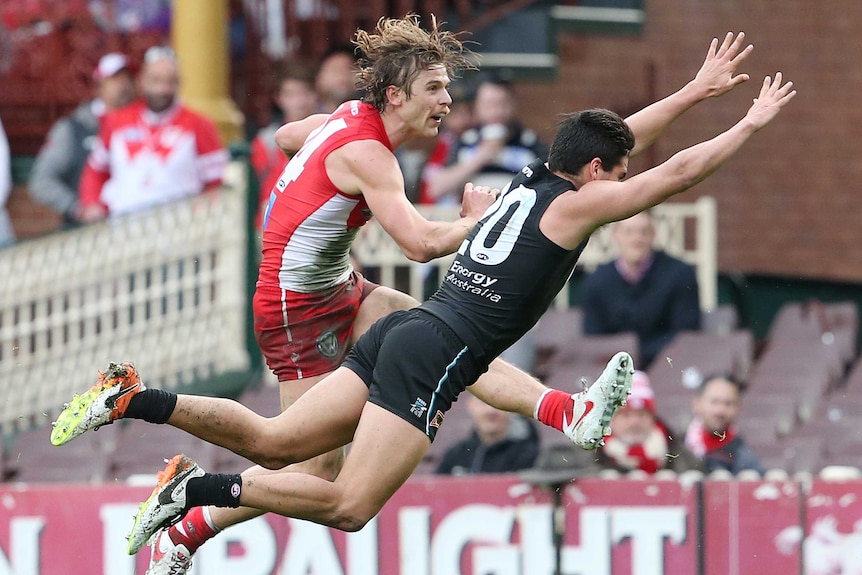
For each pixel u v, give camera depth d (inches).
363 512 789.9
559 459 1129.4
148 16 1772.9
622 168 794.2
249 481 778.8
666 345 1425.9
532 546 1085.1
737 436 1214.9
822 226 1904.5
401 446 781.3
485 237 793.6
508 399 837.8
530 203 786.8
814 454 1305.4
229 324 1492.4
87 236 1497.3
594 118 788.0
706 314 1541.6
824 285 1849.2
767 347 1530.5
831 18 1891.0
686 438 1227.2
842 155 1905.8
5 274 1498.5
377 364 793.6
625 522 1079.6
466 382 796.0
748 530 1072.2
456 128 1526.8
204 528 847.7
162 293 1496.1
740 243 1898.4
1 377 1494.8
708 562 1072.8
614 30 1781.5
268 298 840.3
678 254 1606.8
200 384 1478.8
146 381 1485.0
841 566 1066.7
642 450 1171.3
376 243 1507.1
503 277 786.2
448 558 1093.8
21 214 1737.2
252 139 1760.6
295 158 832.9
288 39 1761.8
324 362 845.2
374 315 855.1
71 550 1129.4
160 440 1389.0
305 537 1104.2
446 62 823.1
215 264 1498.5
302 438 794.8
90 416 753.6
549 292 794.8
